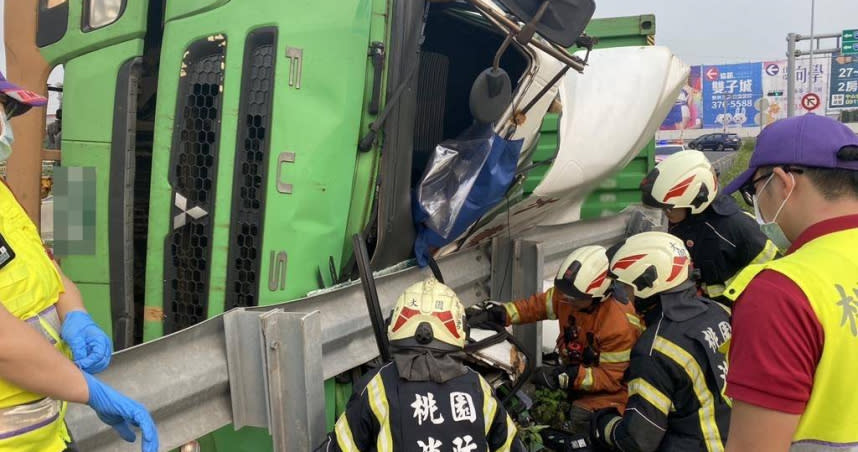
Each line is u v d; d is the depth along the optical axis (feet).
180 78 8.59
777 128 5.33
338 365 8.61
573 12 8.48
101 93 8.94
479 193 9.85
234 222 8.51
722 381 8.15
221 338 7.43
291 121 8.34
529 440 10.92
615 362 10.62
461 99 12.63
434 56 12.33
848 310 4.59
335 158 8.48
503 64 11.98
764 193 5.47
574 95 14.55
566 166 13.75
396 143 8.93
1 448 4.71
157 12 9.51
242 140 8.46
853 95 124.16
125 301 8.89
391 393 6.81
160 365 6.63
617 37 20.42
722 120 159.94
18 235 5.07
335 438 6.94
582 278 10.28
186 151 8.64
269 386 7.27
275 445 7.33
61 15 9.10
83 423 5.99
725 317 8.71
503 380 11.36
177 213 8.64
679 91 16.81
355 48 8.54
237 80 8.44
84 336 5.23
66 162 9.07
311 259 8.45
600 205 19.60
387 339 7.86
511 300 13.35
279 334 7.30
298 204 8.36
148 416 4.98
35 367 4.49
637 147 16.06
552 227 16.79
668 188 11.52
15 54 9.30
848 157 4.92
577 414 10.96
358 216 9.00
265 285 8.36
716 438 8.21
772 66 153.17
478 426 6.79
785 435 4.59
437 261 11.36
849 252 4.81
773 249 11.41
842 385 4.58
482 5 8.48
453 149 9.59
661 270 8.64
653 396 8.30
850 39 94.63
